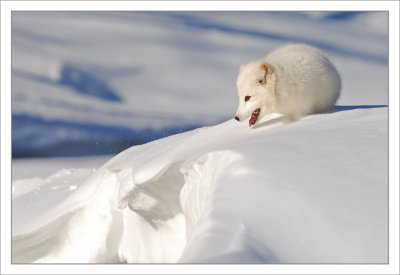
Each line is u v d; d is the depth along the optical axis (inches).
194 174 349.1
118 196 426.3
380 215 233.0
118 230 466.0
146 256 442.3
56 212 462.3
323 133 320.2
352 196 245.4
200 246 208.4
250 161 281.7
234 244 209.9
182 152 386.0
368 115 351.3
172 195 411.2
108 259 463.8
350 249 217.8
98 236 462.3
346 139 303.9
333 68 414.6
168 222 428.8
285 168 271.7
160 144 461.4
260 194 250.1
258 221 230.2
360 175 260.8
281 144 305.4
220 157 309.9
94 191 460.1
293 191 251.3
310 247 218.4
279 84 387.5
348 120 346.0
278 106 394.3
